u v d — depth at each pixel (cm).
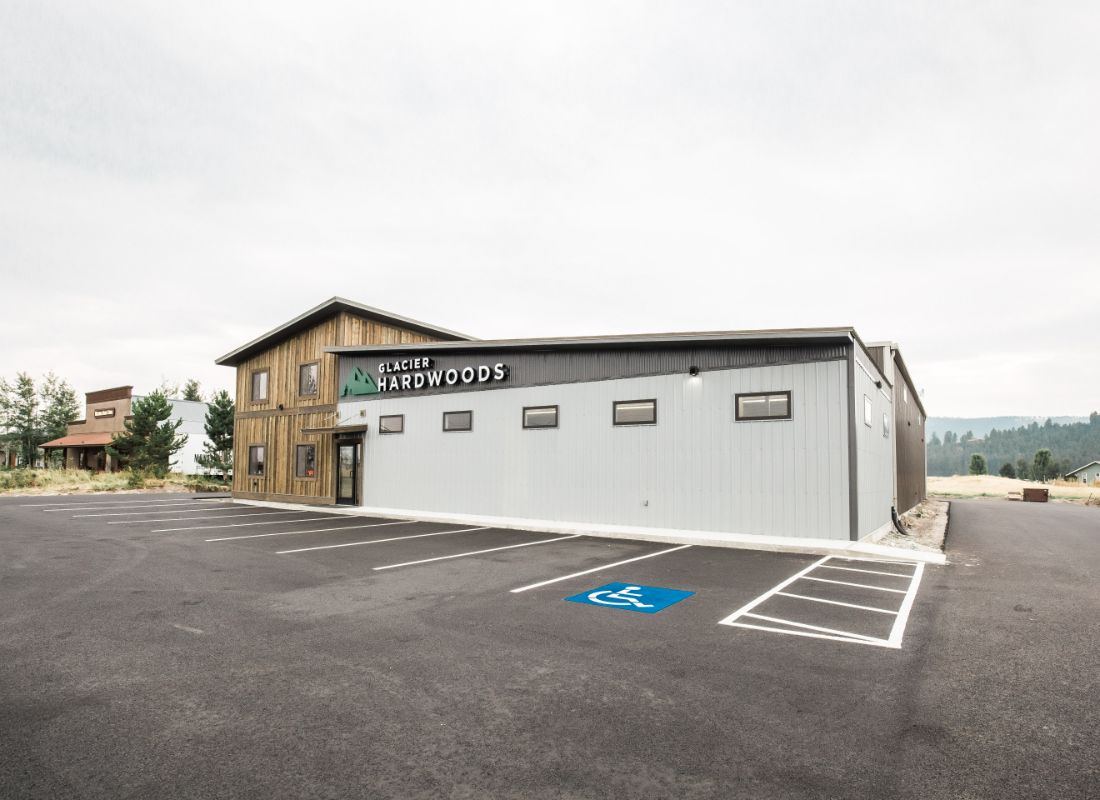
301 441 2277
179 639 574
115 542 1242
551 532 1436
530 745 361
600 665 502
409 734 376
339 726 387
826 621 643
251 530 1457
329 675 478
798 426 1270
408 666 499
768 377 1311
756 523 1300
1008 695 441
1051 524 1886
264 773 329
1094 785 319
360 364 2086
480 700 429
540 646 552
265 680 468
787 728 385
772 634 593
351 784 318
